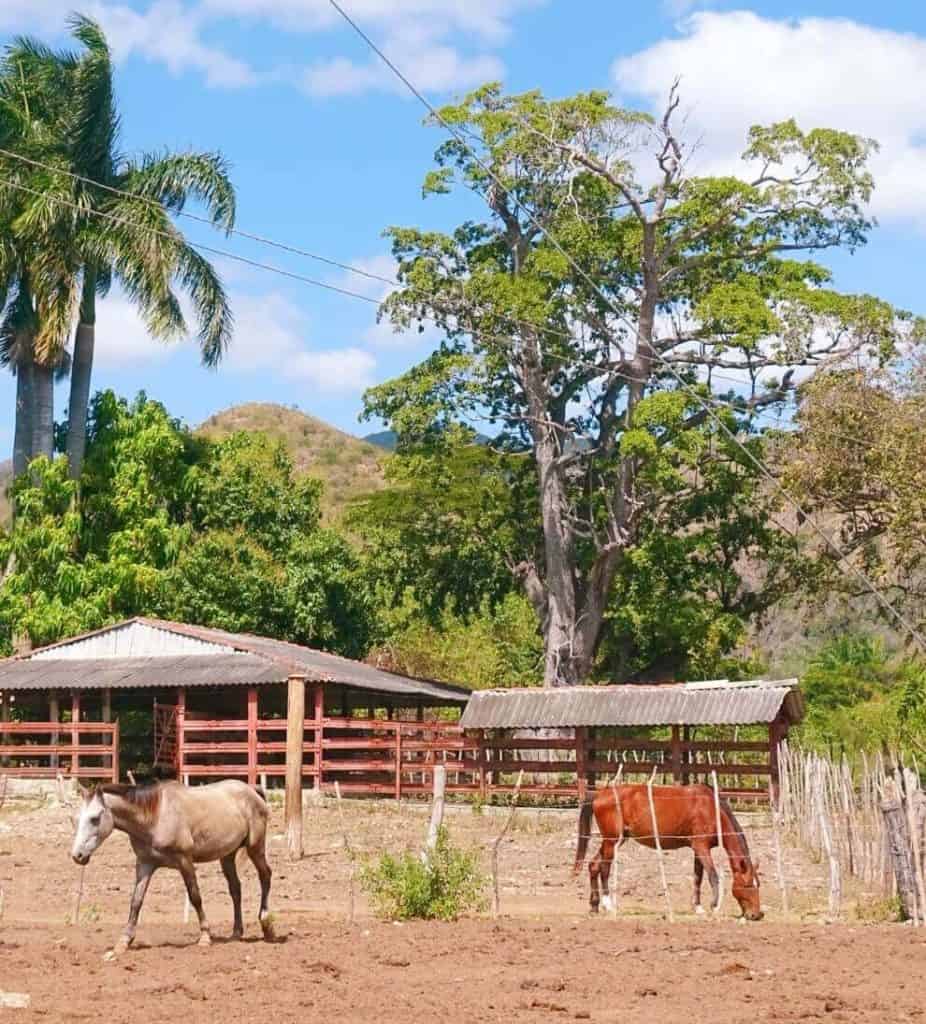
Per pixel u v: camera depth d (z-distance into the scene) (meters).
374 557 52.00
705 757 40.94
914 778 19.75
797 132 45.69
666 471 43.78
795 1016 13.13
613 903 20.66
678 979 14.86
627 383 47.31
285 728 37.06
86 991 14.32
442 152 47.59
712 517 49.69
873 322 44.47
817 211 46.31
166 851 16.66
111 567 46.41
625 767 36.19
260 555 49.53
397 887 20.00
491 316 46.22
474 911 20.94
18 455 47.53
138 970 15.40
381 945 16.94
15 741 42.88
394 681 42.03
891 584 42.88
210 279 46.44
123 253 44.97
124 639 41.06
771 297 45.81
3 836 31.02
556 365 48.12
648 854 27.80
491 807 36.31
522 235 48.09
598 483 51.19
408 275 46.31
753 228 47.19
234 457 51.50
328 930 18.36
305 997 13.95
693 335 47.03
